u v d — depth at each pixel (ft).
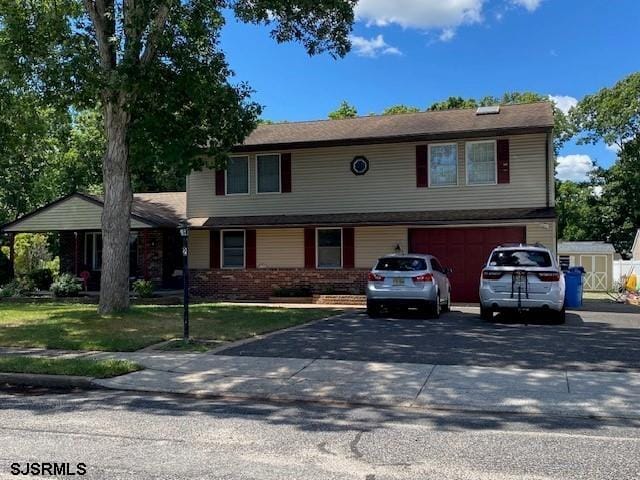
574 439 19.70
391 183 70.54
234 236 75.61
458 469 16.71
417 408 24.27
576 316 52.70
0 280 85.92
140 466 16.89
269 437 20.02
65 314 51.57
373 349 35.45
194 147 54.80
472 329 43.50
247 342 38.65
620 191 162.61
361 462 17.34
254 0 52.95
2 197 123.85
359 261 70.79
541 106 73.20
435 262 54.75
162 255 77.51
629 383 26.76
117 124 51.65
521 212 63.82
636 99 142.51
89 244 81.87
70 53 46.42
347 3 54.19
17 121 70.23
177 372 30.40
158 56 51.75
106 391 27.99
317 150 73.41
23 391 28.22
